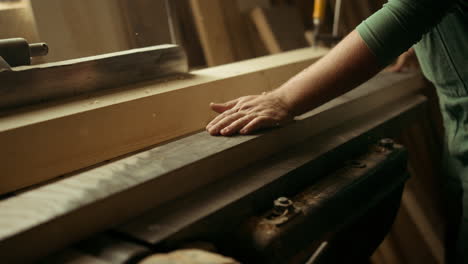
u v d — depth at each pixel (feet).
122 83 3.22
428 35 3.33
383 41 2.48
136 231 1.89
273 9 6.15
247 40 6.13
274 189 2.42
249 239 2.12
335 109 3.36
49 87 2.77
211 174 2.40
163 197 2.15
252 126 2.69
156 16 3.95
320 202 2.43
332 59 2.66
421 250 6.81
